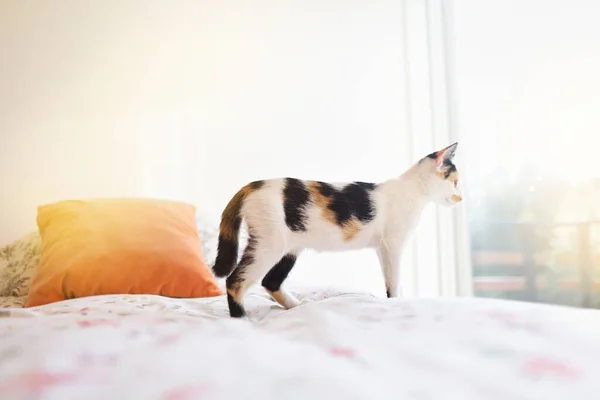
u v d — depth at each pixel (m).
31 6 1.84
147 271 1.31
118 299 1.10
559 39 1.73
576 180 1.67
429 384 0.38
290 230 1.07
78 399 0.37
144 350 0.48
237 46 2.04
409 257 2.15
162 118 1.95
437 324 0.54
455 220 2.13
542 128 1.79
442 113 2.18
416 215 1.25
